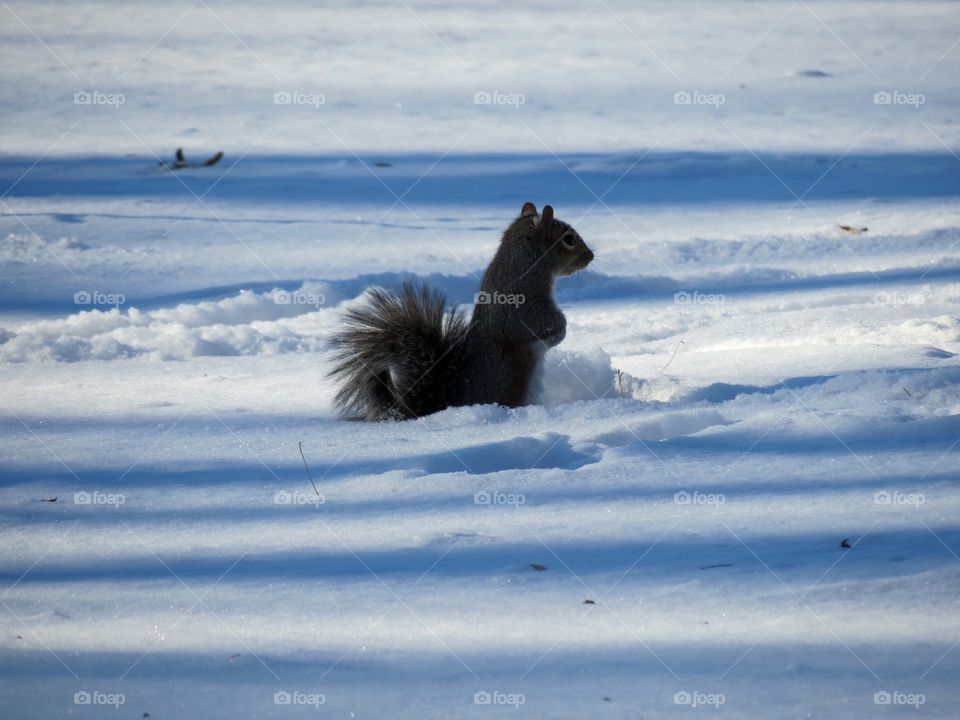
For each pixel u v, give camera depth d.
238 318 37.22
